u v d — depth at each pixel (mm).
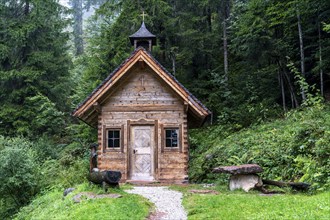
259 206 8125
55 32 28969
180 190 11609
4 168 14680
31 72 25969
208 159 17422
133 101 15039
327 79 23281
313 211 7203
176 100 14961
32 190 15406
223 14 28953
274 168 12609
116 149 14742
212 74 26062
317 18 21531
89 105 14469
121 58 22703
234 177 11359
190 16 25828
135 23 23250
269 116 21516
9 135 25203
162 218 7938
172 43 25391
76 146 24594
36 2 26625
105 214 8000
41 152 21375
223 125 23031
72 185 14938
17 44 26141
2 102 26297
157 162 14523
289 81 22531
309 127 12555
